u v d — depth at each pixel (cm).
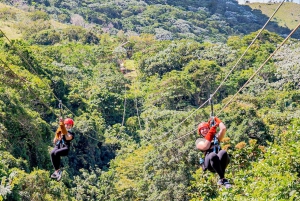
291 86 8450
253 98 7219
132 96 9400
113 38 14925
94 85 9350
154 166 5078
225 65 10562
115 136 7856
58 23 16550
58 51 11000
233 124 4881
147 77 10544
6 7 16075
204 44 11694
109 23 19288
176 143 5062
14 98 5406
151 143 6456
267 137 4641
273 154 2108
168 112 7700
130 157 6112
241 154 2614
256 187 1916
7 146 4625
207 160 1132
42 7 18362
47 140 5672
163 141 6034
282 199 1638
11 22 14962
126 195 5472
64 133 1341
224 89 9362
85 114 7581
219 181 1121
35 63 7800
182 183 4575
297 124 2242
